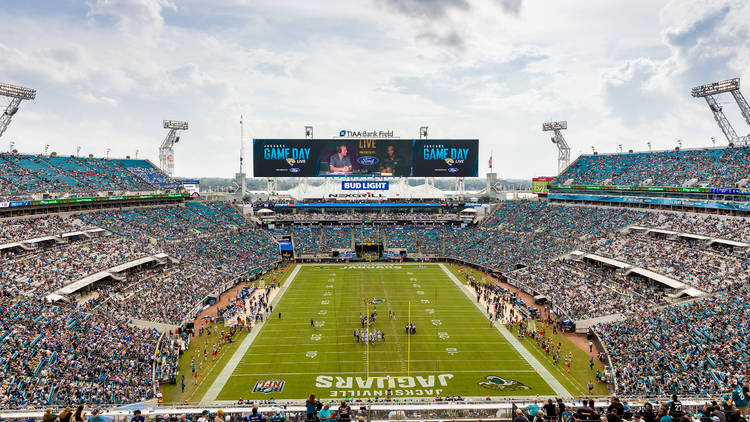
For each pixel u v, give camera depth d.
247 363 45.34
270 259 94.31
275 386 40.16
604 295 59.53
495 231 104.12
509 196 123.44
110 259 62.69
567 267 74.31
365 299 68.69
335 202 113.56
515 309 64.00
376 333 53.06
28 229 61.56
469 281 79.94
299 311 62.81
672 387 34.84
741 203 64.44
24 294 47.38
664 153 90.62
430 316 60.78
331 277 85.38
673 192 76.56
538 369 43.88
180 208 97.62
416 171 107.50
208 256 81.94
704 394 32.94
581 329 54.34
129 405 32.91
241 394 38.62
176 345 48.09
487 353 47.91
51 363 36.88
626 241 72.81
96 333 43.91
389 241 107.50
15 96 79.38
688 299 51.44
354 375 42.41
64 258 58.53
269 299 69.06
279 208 114.19
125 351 42.25
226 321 58.53
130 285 59.97
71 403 32.47
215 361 45.91
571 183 101.69
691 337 42.69
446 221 114.88
